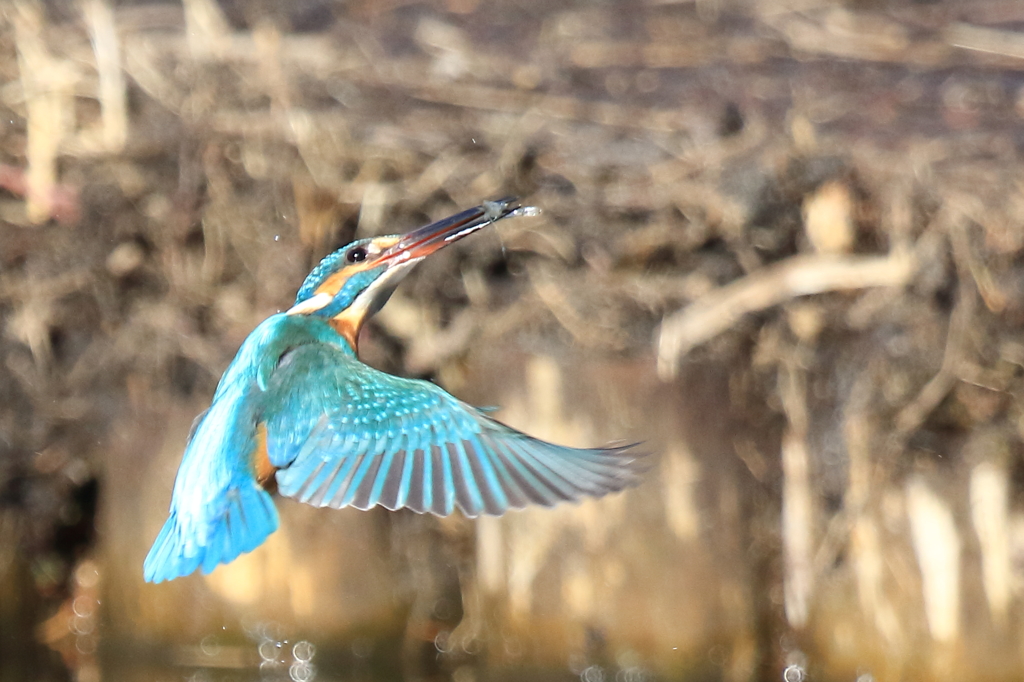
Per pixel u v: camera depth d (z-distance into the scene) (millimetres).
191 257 11117
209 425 6281
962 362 10336
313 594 10719
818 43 13406
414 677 10609
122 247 11180
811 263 10609
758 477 10625
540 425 10469
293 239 11000
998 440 10320
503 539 10531
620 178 11094
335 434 5910
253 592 10742
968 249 10430
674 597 10320
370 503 5574
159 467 10891
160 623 10891
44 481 11211
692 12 14117
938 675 10234
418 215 11102
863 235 10773
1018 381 10305
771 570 10633
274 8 13492
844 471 10484
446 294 10844
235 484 6043
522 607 10477
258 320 10930
